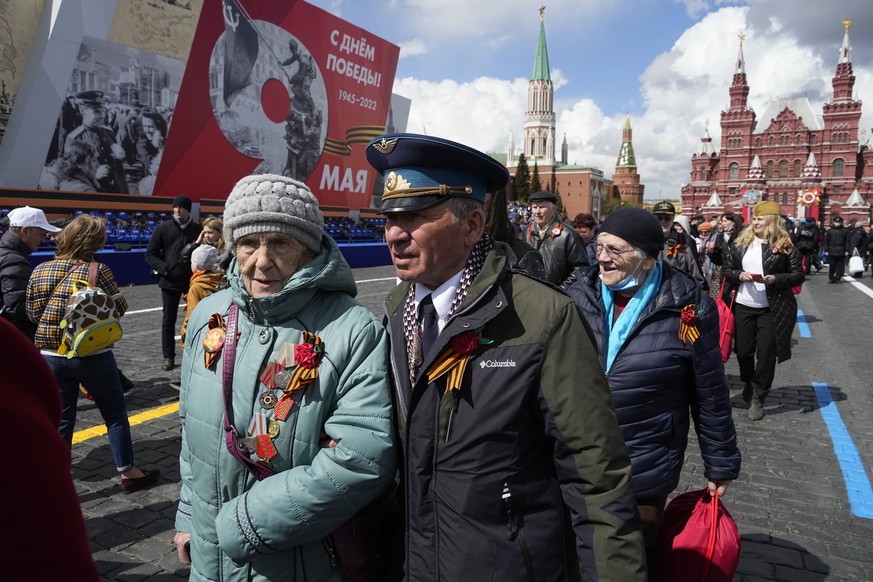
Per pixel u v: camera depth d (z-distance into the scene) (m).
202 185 18.94
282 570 1.42
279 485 1.35
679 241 7.00
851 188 73.75
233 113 19.75
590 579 1.22
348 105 25.09
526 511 1.29
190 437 1.54
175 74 17.75
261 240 1.47
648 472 2.03
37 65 14.62
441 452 1.31
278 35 21.20
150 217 17.31
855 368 6.96
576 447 1.25
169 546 3.03
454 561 1.27
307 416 1.41
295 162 22.73
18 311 3.75
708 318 2.11
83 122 15.62
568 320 1.30
